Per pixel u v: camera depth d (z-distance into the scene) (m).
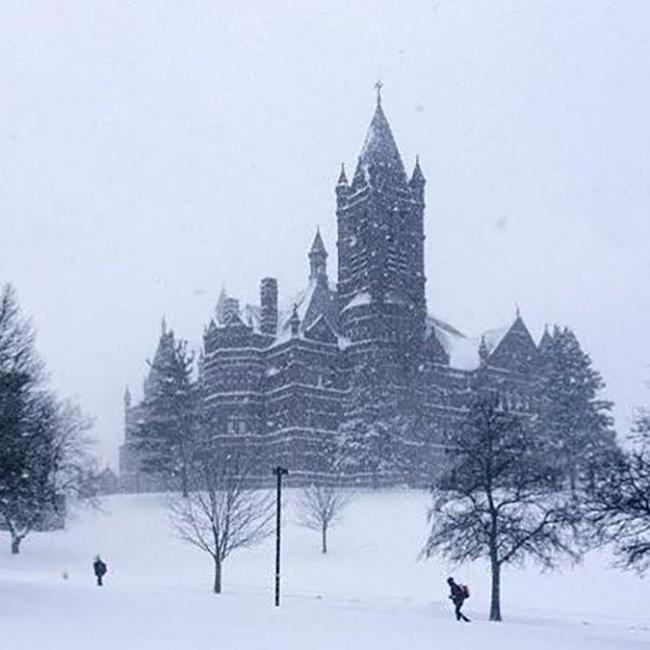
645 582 48.75
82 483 79.00
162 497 87.19
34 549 65.50
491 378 124.25
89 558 63.19
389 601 41.94
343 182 129.38
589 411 98.25
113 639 20.91
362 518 75.19
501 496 54.53
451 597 32.91
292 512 76.50
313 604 35.59
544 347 130.88
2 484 32.62
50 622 24.00
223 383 117.12
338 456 108.56
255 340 118.69
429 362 119.94
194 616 27.19
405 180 126.38
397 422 108.06
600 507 29.12
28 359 45.75
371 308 117.81
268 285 122.38
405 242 123.31
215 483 67.06
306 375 113.94
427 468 110.56
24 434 34.56
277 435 113.88
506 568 53.06
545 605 43.34
